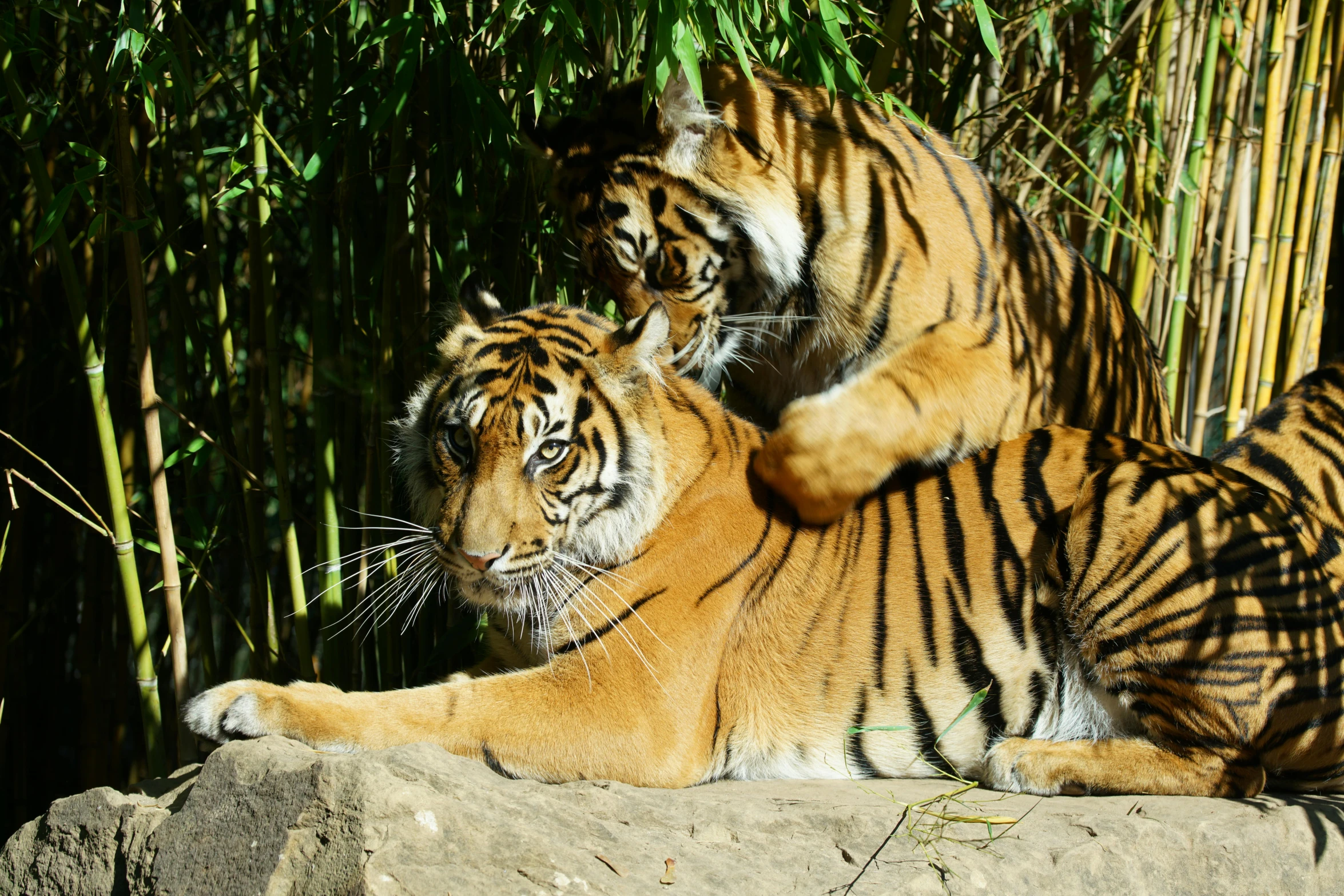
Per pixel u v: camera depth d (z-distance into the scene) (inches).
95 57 261.4
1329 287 425.7
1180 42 389.1
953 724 233.9
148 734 270.1
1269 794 237.3
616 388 234.8
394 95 254.2
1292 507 252.2
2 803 365.4
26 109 246.5
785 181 266.4
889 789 228.5
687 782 228.2
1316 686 230.1
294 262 410.6
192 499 304.8
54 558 389.7
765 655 240.7
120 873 188.2
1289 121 404.8
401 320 287.9
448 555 221.6
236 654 432.1
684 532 237.8
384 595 287.7
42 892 197.3
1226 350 435.8
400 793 169.9
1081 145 404.5
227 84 282.4
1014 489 249.6
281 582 383.9
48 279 356.2
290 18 295.4
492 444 220.5
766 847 189.8
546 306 248.5
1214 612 225.9
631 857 178.2
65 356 350.9
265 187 272.2
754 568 241.9
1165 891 199.3
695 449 246.1
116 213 251.1
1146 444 255.9
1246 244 401.4
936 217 272.8
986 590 242.2
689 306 272.7
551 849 172.7
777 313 276.4
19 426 353.1
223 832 176.9
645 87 252.4
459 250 286.4
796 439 239.5
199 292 359.9
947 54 391.2
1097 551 235.1
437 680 294.8
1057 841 198.8
